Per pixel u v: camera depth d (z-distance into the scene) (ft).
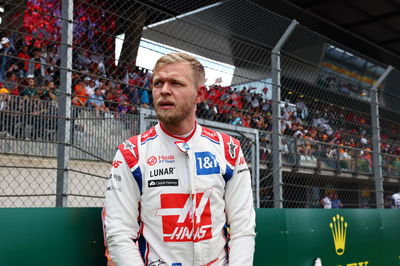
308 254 11.25
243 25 13.00
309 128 17.74
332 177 18.57
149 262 5.27
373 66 34.76
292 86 15.10
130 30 11.60
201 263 5.24
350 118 17.04
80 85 15.74
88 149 14.28
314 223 11.59
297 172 16.80
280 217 10.65
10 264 6.21
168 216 5.27
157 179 5.34
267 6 32.63
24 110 14.23
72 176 14.15
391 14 41.73
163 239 5.25
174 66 5.34
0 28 8.71
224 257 5.57
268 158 15.99
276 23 13.51
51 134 14.76
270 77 14.32
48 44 19.75
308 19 36.24
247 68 13.80
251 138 12.37
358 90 17.08
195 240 5.24
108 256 6.15
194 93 5.47
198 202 5.35
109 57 10.19
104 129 14.42
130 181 5.41
